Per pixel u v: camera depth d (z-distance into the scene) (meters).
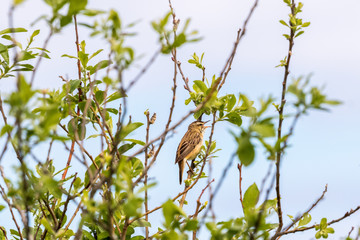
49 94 10.31
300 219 10.83
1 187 8.67
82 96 12.19
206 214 7.82
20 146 6.56
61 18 7.34
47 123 6.76
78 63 12.16
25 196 7.21
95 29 7.48
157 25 7.71
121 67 7.21
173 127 8.15
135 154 8.07
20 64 11.37
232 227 7.45
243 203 9.16
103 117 8.61
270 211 10.16
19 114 6.54
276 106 9.49
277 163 9.35
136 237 10.73
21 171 7.25
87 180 11.10
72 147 11.38
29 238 7.18
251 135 6.77
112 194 9.16
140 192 7.24
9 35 11.20
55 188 8.19
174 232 7.84
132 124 10.10
